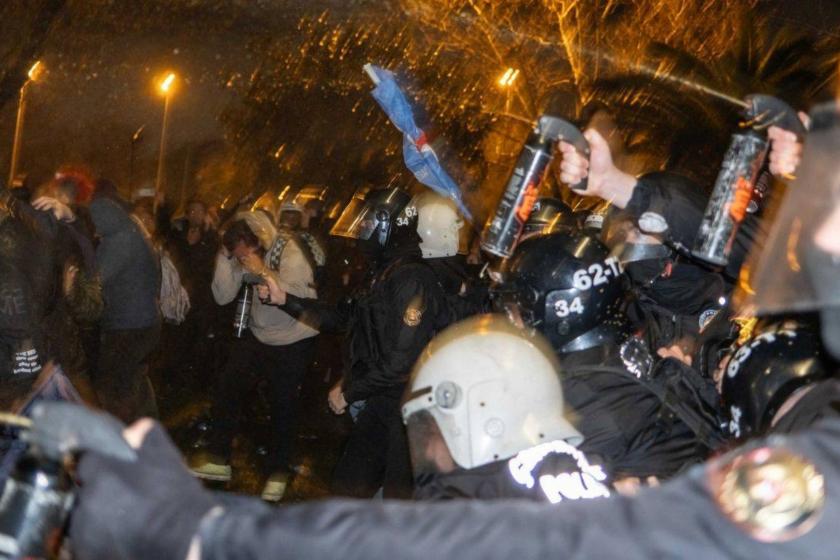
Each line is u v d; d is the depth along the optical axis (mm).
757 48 6992
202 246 9633
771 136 2750
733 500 1302
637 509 1347
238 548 1420
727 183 2777
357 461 5125
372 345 4988
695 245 2846
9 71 8906
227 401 6641
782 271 1574
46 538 1596
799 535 1269
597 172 3119
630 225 3590
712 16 10961
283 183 20328
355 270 9789
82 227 5707
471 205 4164
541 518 1371
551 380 2379
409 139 3723
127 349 6516
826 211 1478
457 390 2301
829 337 1476
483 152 12352
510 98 12312
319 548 1390
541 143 2787
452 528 1375
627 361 3023
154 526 1458
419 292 4887
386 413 5043
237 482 6949
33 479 1594
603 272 3088
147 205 11516
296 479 7145
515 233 2791
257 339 6586
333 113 20234
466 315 4930
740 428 2596
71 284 5500
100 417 1521
